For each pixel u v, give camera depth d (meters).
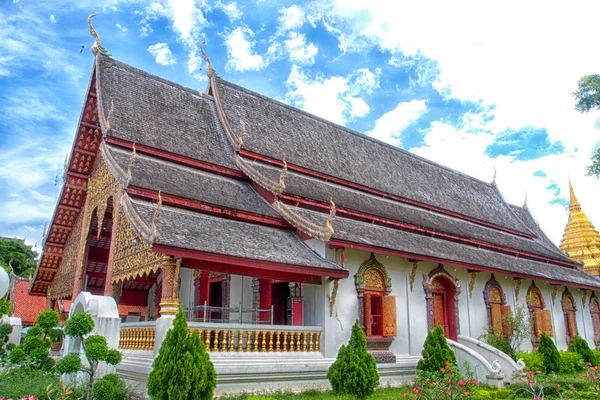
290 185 18.73
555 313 27.91
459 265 20.11
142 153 17.23
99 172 19.48
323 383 14.60
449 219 26.38
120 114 17.94
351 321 16.73
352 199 20.97
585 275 31.53
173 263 12.71
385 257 18.80
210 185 17.39
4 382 10.90
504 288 24.61
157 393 9.77
